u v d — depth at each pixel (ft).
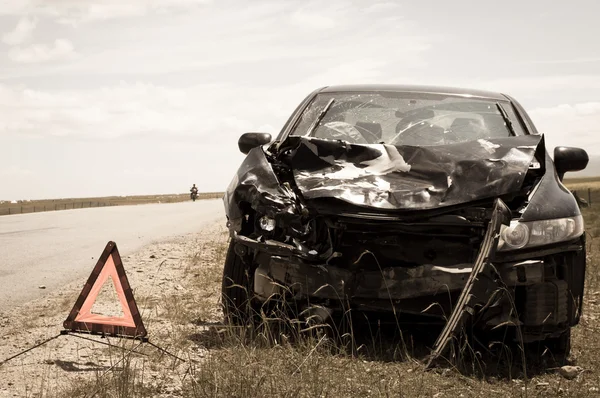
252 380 13.07
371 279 15.58
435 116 20.27
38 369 15.01
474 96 21.47
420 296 15.39
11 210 257.75
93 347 16.79
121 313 21.63
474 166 16.51
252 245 16.55
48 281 30.45
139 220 81.92
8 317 21.89
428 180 16.46
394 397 13.12
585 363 16.37
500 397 13.55
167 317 20.66
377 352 16.19
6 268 34.86
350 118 20.31
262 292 16.62
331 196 15.89
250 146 20.83
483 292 14.73
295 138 17.90
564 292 15.72
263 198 16.55
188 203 211.00
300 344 15.31
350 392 13.35
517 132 19.53
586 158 19.11
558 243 15.67
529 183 16.90
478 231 15.69
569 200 16.51
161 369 14.85
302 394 13.10
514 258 15.25
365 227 15.92
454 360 15.17
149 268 33.14
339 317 16.69
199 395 12.73
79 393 12.96
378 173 16.96
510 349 16.85
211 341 17.30
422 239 15.99
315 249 16.02
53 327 19.47
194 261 34.50
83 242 49.29
